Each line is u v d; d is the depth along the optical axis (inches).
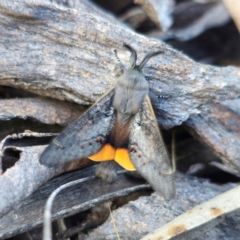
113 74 5.1
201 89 5.0
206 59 6.6
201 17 6.4
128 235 4.7
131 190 5.0
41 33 5.1
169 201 4.8
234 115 5.3
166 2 6.3
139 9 6.5
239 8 4.8
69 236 4.9
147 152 4.9
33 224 4.6
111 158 4.9
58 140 4.7
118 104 5.0
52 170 4.7
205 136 5.1
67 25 5.1
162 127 5.2
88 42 5.1
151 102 5.1
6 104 5.2
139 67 5.0
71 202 4.8
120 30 5.1
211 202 4.6
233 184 5.0
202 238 4.6
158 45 5.1
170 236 4.4
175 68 5.0
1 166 4.6
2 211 4.4
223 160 5.1
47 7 5.1
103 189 4.9
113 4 6.6
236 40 6.5
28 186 4.5
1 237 4.5
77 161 5.0
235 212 4.5
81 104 5.3
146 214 4.8
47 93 5.3
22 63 5.1
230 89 5.0
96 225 5.0
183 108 5.1
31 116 5.2
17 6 5.0
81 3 5.8
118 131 4.9
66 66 5.1
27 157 4.6
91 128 4.9
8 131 5.2
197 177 5.1
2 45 5.2
